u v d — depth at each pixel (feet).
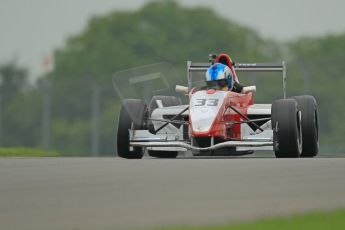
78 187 104.27
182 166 126.31
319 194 97.66
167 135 160.35
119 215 86.28
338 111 607.37
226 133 156.46
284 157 156.35
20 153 222.48
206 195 97.19
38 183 108.68
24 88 584.81
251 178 110.32
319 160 138.72
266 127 162.91
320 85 592.60
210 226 77.56
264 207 89.35
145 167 125.49
